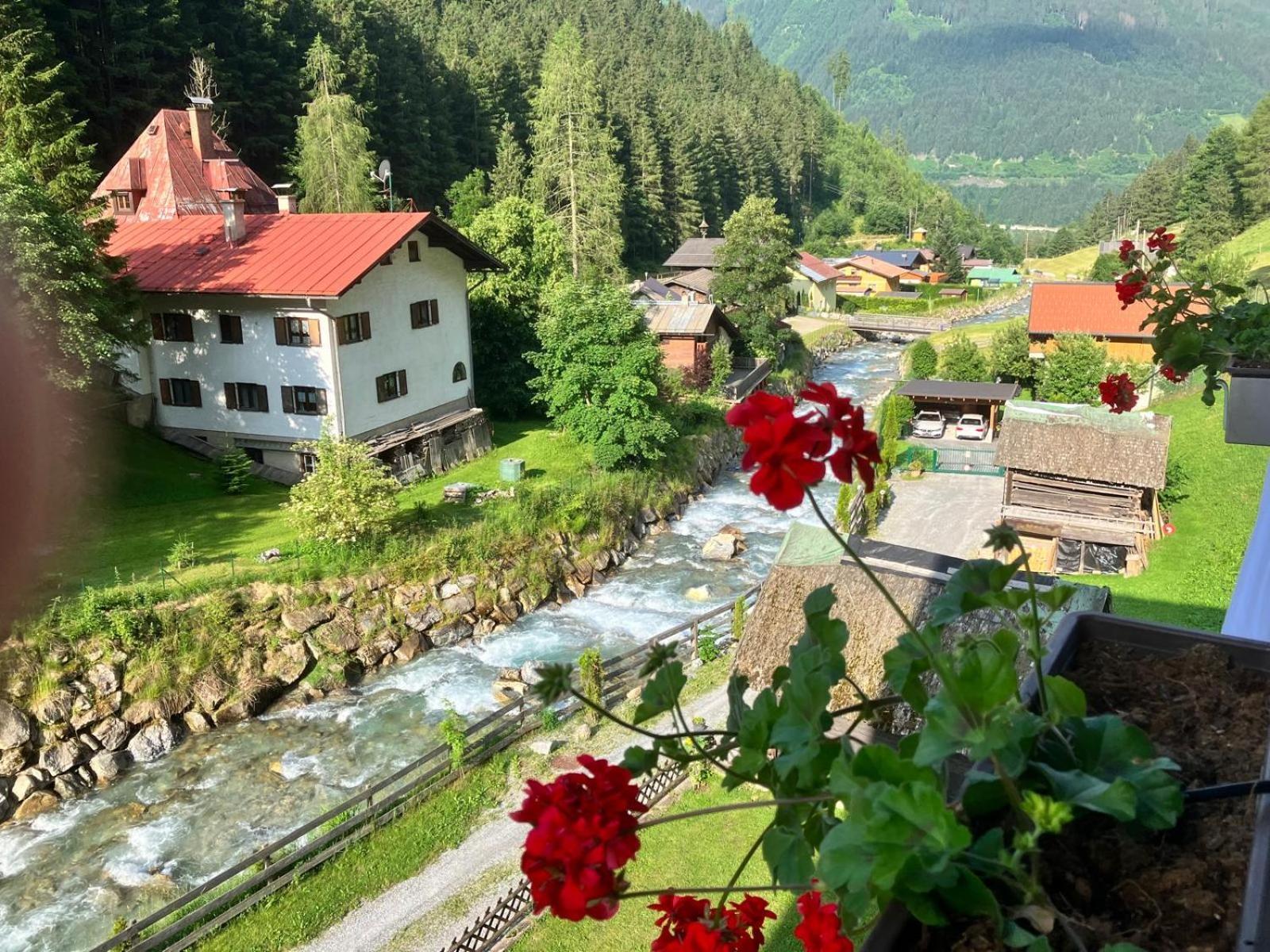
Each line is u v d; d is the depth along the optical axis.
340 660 18.97
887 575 10.55
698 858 12.25
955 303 80.31
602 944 11.05
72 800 15.30
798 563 11.35
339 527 20.36
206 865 13.78
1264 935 1.51
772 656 10.87
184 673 17.36
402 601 20.50
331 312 25.19
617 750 15.12
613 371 27.39
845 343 61.84
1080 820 1.94
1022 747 1.63
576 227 56.25
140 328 24.00
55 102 24.47
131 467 24.45
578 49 75.75
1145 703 2.46
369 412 27.12
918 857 1.37
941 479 32.97
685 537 27.08
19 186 19.92
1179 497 26.23
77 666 16.39
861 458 1.60
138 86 44.97
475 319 34.47
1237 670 2.61
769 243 46.19
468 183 54.78
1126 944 1.43
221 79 48.47
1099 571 22.97
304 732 17.19
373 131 57.59
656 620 21.88
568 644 20.62
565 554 23.77
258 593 19.09
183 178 35.97
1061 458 24.27
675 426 31.98
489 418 34.84
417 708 18.03
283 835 14.40
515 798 14.16
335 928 11.67
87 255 20.97
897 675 1.90
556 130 58.16
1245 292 5.71
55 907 12.92
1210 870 1.77
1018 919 1.61
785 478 1.58
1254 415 5.36
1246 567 6.94
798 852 1.92
